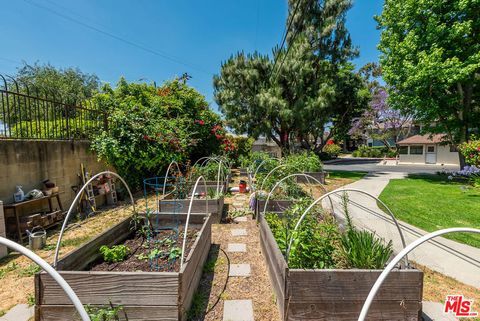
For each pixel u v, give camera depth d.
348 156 34.28
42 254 3.40
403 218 5.11
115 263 2.53
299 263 2.15
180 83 12.20
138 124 7.35
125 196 7.08
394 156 27.61
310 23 12.66
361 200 6.82
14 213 3.81
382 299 1.89
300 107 12.24
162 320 1.81
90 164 6.14
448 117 11.17
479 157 8.39
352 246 2.33
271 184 6.09
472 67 8.67
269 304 2.31
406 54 10.07
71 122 5.86
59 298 1.80
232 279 2.75
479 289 2.59
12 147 4.09
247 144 16.95
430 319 2.11
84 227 4.52
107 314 1.71
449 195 7.50
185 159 10.20
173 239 3.12
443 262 3.20
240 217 5.21
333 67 13.20
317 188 8.42
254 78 13.40
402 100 11.10
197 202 4.76
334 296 1.90
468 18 9.38
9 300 2.38
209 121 12.77
